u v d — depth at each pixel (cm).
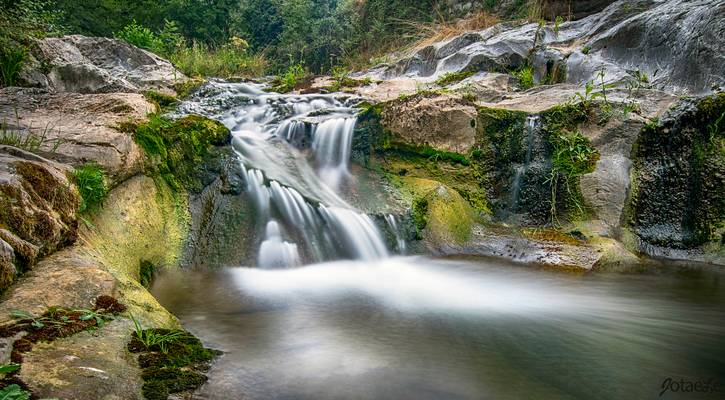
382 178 634
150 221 437
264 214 507
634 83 705
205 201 495
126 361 235
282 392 237
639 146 582
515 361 292
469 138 643
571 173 586
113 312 274
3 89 642
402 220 562
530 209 611
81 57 892
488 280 465
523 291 434
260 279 435
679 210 555
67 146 414
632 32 795
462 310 380
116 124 478
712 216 536
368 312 369
